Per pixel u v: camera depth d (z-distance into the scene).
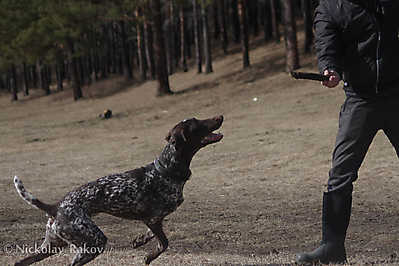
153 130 20.27
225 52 42.03
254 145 15.19
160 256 5.62
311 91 23.70
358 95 4.47
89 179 12.27
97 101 34.78
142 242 4.69
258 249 6.25
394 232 6.82
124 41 43.06
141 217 4.38
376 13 4.26
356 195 9.32
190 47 51.88
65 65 55.41
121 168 13.63
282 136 15.99
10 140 20.30
